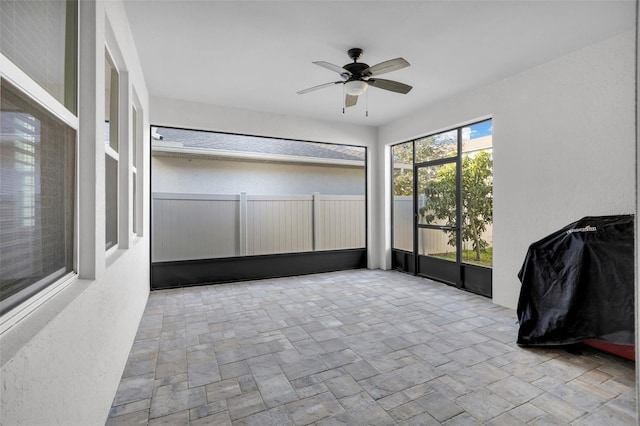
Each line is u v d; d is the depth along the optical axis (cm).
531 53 312
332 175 823
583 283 253
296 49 307
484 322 326
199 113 462
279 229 572
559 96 320
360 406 189
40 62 114
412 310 365
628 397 197
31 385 86
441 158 489
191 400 194
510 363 241
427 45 298
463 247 459
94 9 152
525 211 352
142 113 367
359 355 254
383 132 593
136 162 366
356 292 443
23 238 101
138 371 228
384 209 598
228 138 691
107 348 175
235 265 513
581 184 302
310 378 220
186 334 295
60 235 132
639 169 66
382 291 447
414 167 546
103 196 165
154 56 322
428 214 521
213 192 694
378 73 295
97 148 153
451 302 395
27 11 104
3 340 85
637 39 65
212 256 515
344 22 262
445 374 225
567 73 313
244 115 492
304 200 593
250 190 730
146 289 398
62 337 108
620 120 276
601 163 288
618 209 278
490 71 354
